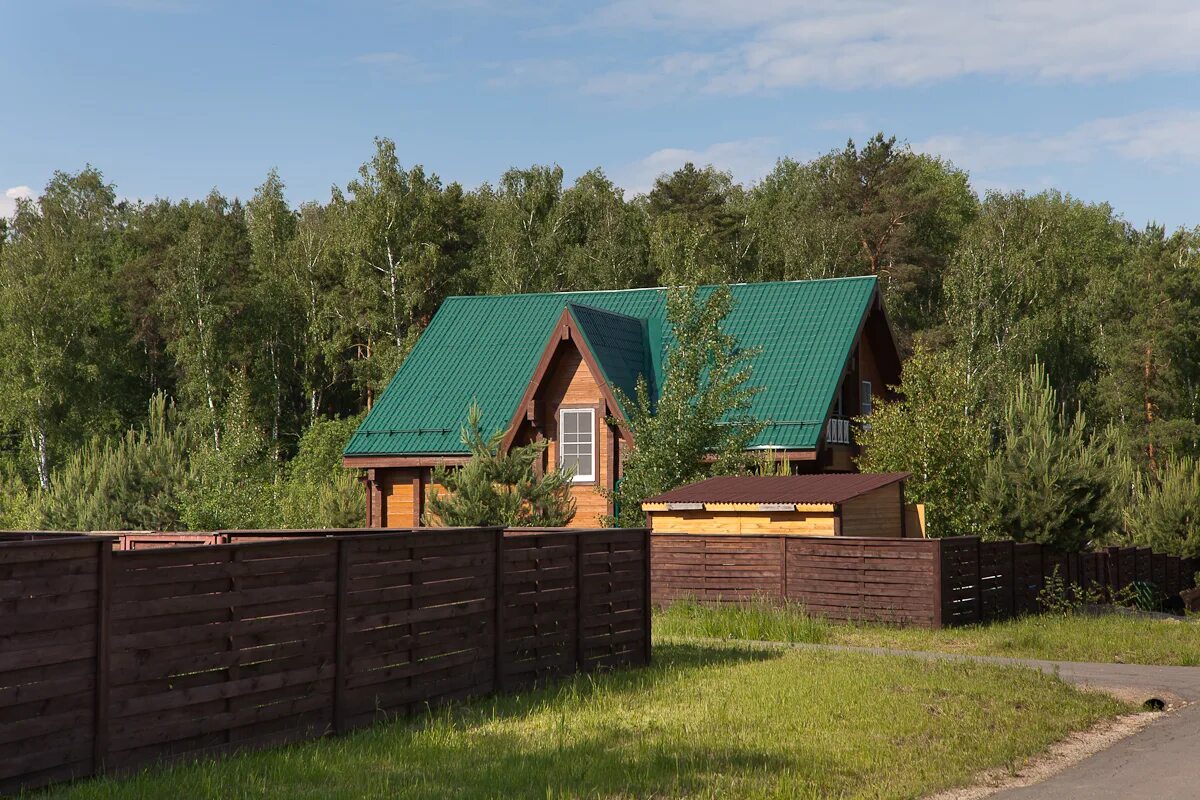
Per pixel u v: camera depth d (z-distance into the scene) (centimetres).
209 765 897
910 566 2064
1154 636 2002
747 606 2162
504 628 1273
